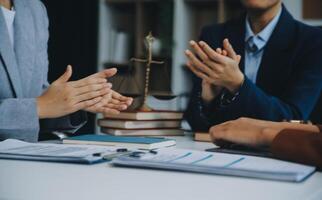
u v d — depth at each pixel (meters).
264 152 1.01
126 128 1.46
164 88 4.04
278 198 0.64
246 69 1.92
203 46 1.44
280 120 1.57
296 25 1.90
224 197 0.64
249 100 1.49
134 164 0.85
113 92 1.39
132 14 4.41
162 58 4.04
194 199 0.63
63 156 0.91
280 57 1.85
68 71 1.37
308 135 0.89
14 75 1.47
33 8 1.68
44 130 1.49
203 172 0.80
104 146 1.14
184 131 1.60
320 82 1.80
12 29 1.57
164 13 4.05
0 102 1.23
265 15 1.88
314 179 0.77
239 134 1.04
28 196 0.64
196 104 1.62
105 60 4.26
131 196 0.64
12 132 1.22
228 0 3.97
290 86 1.79
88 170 0.83
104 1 4.25
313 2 3.78
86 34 4.01
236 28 1.99
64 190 0.67
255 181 0.74
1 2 1.58
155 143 1.16
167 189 0.68
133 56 4.27
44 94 1.31
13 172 0.80
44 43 1.69
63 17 3.84
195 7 4.18
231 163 0.83
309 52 1.83
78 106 1.32
